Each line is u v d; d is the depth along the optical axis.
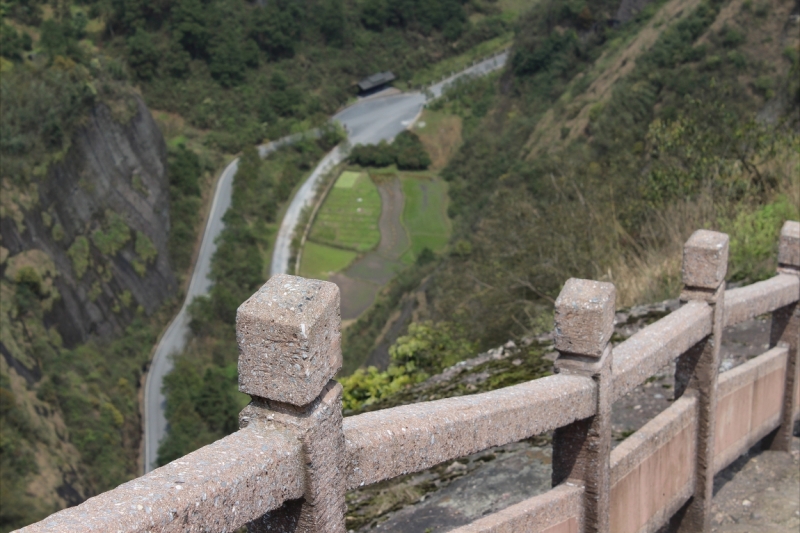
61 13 89.44
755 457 3.53
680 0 59.72
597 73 61.59
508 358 4.94
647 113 46.00
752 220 6.12
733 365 4.24
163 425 47.28
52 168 49.72
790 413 3.46
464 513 3.12
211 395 46.91
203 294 61.06
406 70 103.12
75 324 47.44
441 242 70.81
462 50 108.31
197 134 85.25
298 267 66.94
